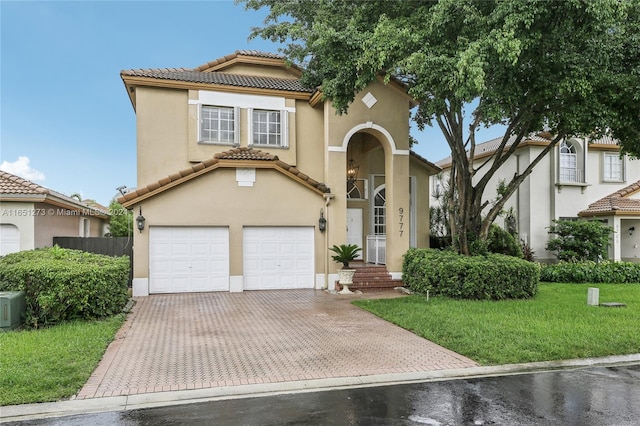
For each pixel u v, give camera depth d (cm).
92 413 507
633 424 477
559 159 2108
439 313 1038
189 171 1405
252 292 1448
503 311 1061
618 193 2123
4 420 486
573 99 1116
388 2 1255
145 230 1383
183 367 671
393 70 1140
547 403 539
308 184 1520
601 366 698
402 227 1578
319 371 658
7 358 662
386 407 526
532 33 945
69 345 743
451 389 590
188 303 1240
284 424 477
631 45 1038
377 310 1097
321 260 1538
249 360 709
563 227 1950
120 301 1079
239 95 1612
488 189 2358
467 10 966
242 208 1470
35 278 916
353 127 1567
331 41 1140
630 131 1181
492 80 1059
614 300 1243
